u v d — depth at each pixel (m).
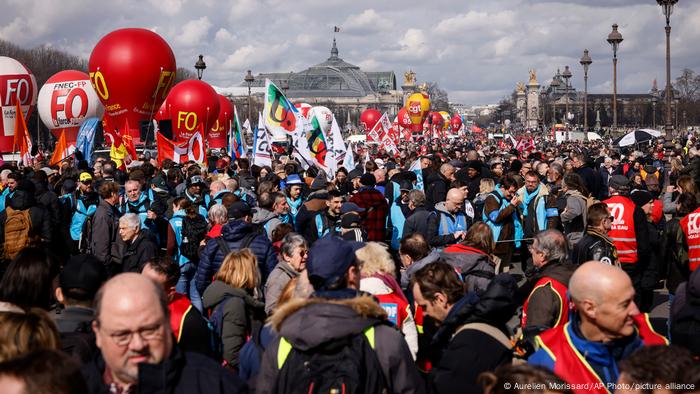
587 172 16.55
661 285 13.79
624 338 4.54
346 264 4.61
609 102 198.62
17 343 4.16
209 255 9.16
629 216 9.41
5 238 11.09
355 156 30.81
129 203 11.43
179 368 3.96
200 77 37.19
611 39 48.88
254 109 151.88
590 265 4.54
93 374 4.12
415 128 75.69
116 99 30.19
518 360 5.43
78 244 12.95
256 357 5.51
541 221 13.07
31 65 83.06
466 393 4.73
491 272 7.44
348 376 4.16
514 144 45.06
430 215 10.77
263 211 11.53
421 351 6.36
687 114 148.38
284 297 5.88
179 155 21.59
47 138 73.75
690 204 9.05
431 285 5.57
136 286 3.82
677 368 3.28
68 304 5.03
